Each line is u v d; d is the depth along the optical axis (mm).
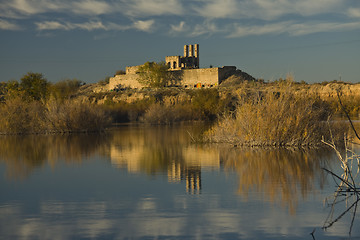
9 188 14969
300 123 27938
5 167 20281
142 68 136250
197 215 11023
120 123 74625
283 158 21453
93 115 49375
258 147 27141
